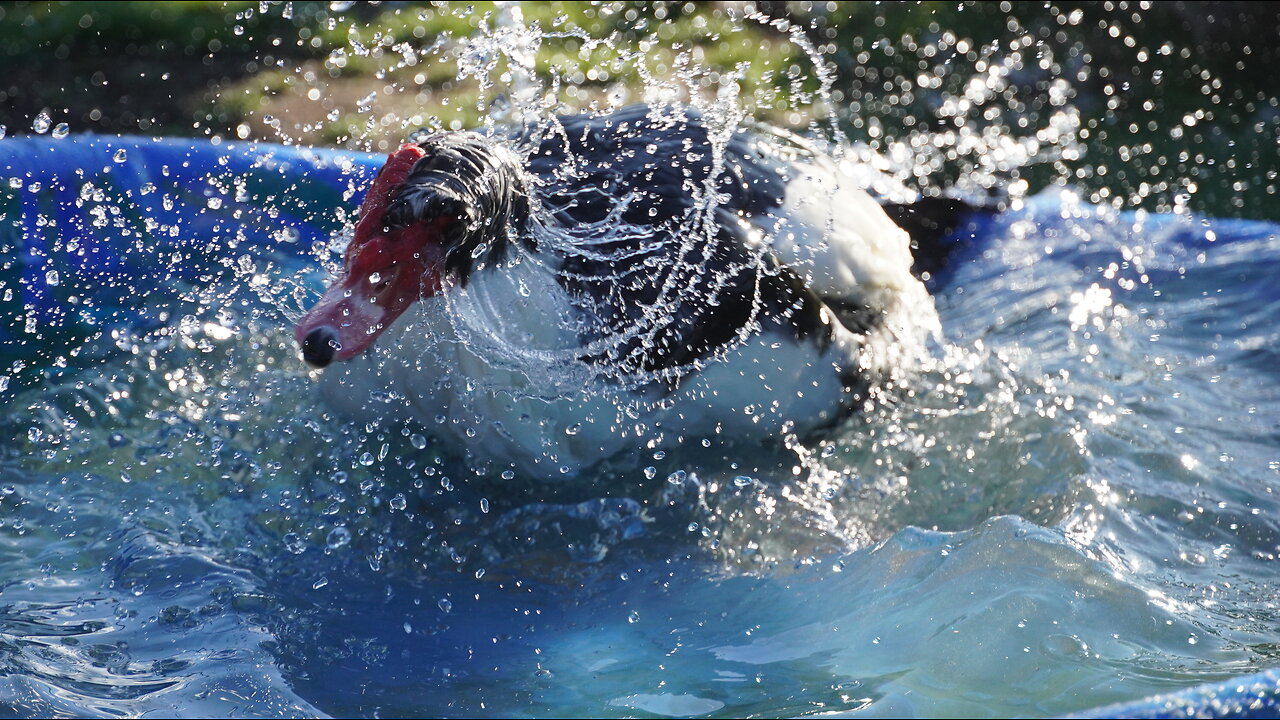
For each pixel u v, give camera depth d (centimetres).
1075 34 1236
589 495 514
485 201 438
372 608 460
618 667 432
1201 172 1010
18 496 511
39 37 1219
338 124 1038
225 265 668
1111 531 490
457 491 517
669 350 484
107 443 541
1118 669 411
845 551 488
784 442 534
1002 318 673
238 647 434
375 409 528
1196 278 720
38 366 592
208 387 572
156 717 395
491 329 464
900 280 566
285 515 503
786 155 566
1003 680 410
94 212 684
